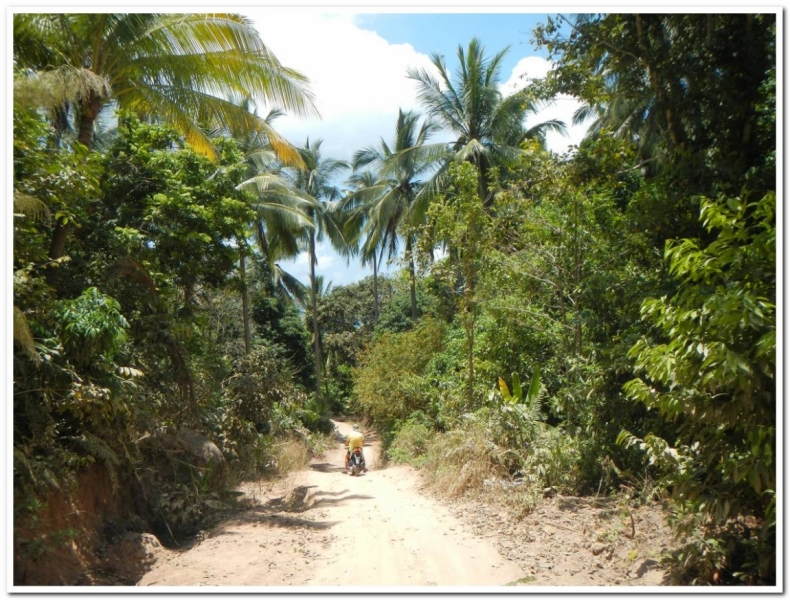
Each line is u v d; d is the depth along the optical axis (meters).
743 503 4.97
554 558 6.16
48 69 8.14
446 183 20.09
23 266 6.95
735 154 7.80
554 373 11.13
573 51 8.75
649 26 8.17
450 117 20.58
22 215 6.07
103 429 7.22
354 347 36.81
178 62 9.38
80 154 8.05
